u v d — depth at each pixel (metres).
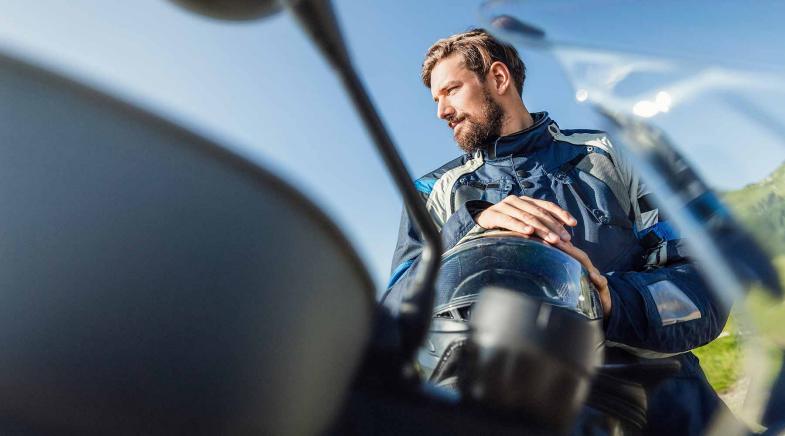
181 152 0.34
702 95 0.54
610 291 1.04
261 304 0.36
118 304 0.33
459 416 0.60
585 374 0.61
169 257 0.34
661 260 1.26
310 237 0.38
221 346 0.35
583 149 1.52
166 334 0.34
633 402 0.87
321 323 0.39
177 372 0.34
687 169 0.54
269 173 0.36
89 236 0.33
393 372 0.64
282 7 0.42
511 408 0.60
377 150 0.54
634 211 1.43
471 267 0.87
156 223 0.33
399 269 1.46
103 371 0.33
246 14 0.41
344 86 0.49
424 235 0.62
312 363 0.39
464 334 0.71
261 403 0.36
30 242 0.32
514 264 0.87
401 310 0.65
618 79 0.58
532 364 0.60
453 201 1.58
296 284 0.37
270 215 0.36
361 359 0.44
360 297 0.41
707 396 1.08
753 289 0.51
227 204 0.35
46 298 0.32
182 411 0.34
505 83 1.80
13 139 0.32
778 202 0.50
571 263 0.91
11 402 0.32
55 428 0.33
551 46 0.60
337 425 0.58
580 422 0.81
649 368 0.93
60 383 0.32
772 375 0.51
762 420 0.52
